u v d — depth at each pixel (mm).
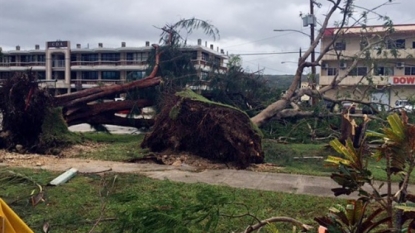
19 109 10484
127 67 44344
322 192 6469
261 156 9141
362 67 18891
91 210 5012
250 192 6230
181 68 13750
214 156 9227
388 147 2510
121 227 3248
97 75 46156
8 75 10891
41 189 5609
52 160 9133
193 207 3010
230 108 9203
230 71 14219
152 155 9359
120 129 17750
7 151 10500
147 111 13648
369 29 15930
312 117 13328
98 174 7453
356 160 2615
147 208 2951
